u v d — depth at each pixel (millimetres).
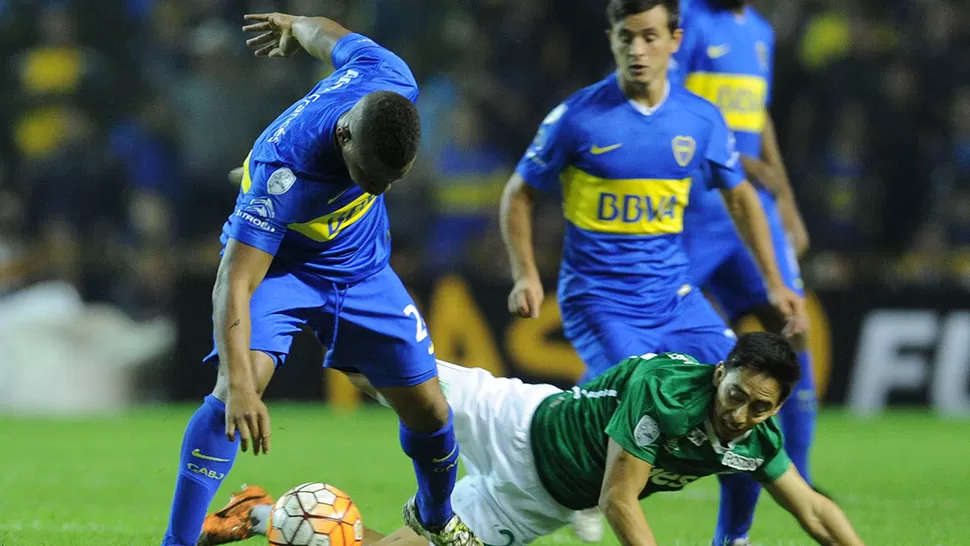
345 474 32156
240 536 19000
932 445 41094
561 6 59500
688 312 23547
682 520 24984
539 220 55406
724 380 15789
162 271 55156
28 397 52062
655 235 23188
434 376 18219
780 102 56406
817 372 50344
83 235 56688
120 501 26594
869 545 21281
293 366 52125
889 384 50406
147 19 63281
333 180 16453
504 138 56938
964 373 50438
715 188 23938
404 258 54719
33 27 61906
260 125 59156
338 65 18797
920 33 58562
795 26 58688
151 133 59031
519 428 18281
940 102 57812
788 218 28531
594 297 23234
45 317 52969
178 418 48594
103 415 50562
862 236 55938
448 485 18469
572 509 18297
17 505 25828
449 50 60469
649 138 22766
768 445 16297
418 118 15531
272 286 17391
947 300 50406
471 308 50094
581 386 18188
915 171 56562
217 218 59281
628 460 16266
